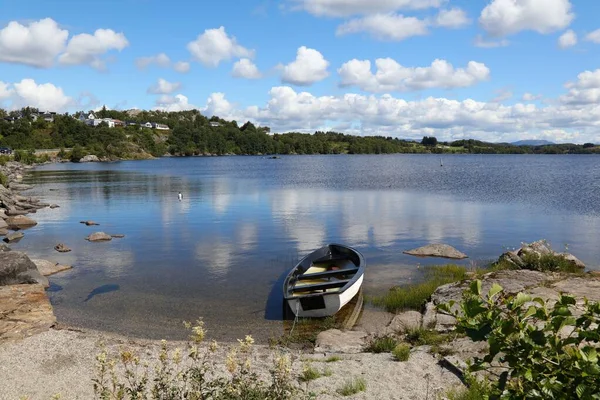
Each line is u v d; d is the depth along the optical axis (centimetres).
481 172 7725
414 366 806
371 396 687
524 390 280
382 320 1173
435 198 3897
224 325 1170
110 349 972
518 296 282
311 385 736
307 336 1087
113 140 14600
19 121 15038
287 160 14238
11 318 1107
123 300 1369
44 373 845
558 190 4497
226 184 5484
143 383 491
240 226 2598
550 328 271
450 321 1042
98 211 3269
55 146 13488
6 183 4941
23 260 1462
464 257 1823
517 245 2062
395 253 1908
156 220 2845
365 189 4750
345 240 2186
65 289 1479
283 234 2352
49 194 4422
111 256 1934
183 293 1434
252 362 888
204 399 447
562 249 1973
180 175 7194
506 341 275
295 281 1388
